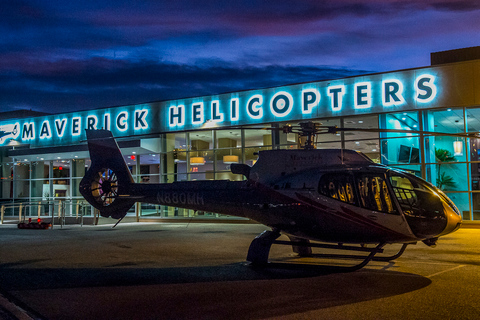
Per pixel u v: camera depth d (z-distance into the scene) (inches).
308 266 304.0
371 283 259.9
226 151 772.6
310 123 314.8
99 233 583.5
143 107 845.2
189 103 805.2
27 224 687.7
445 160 640.4
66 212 963.3
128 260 350.9
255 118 744.3
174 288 251.6
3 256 377.1
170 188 370.6
